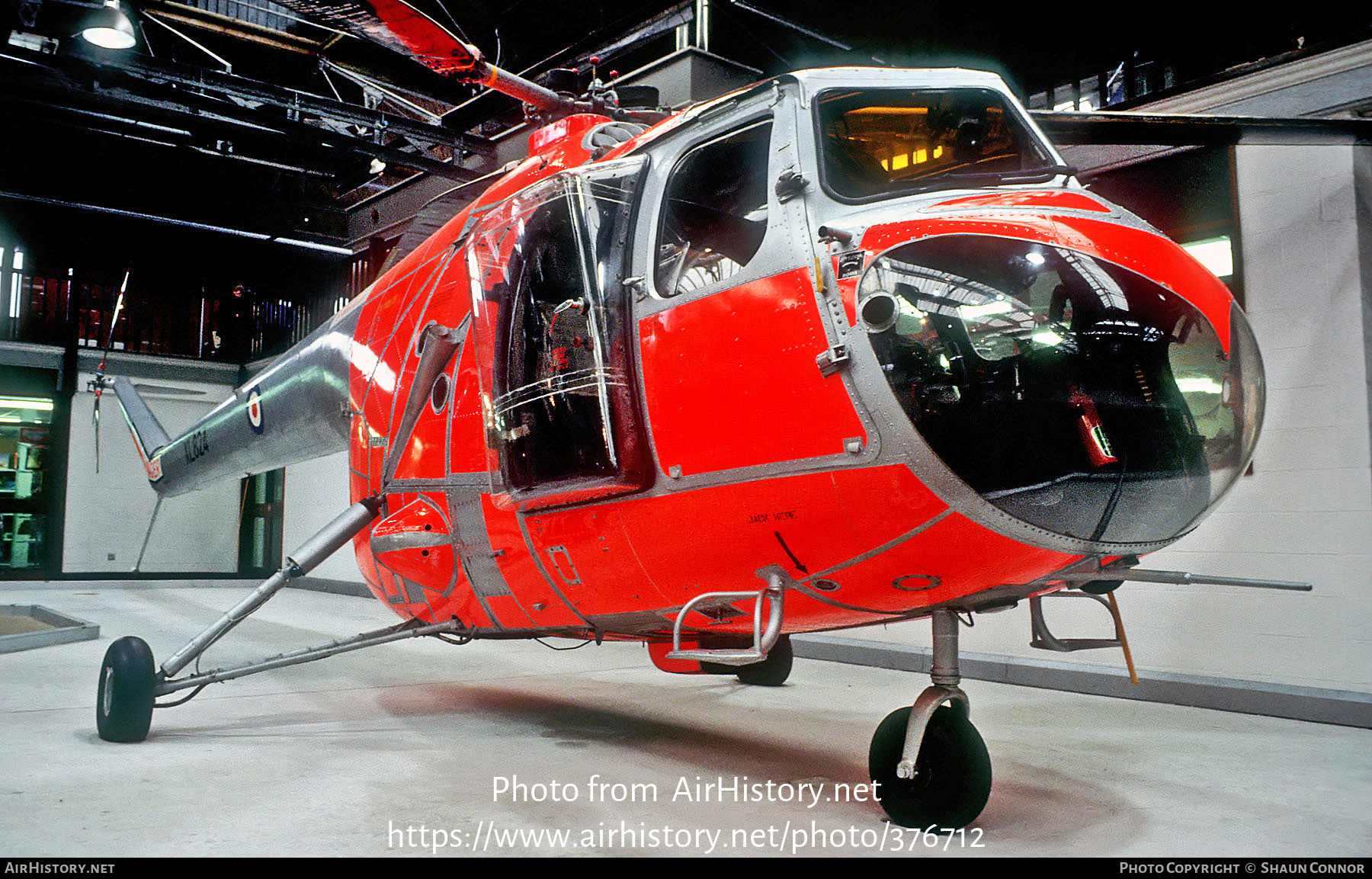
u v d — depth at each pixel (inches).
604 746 132.6
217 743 131.9
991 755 129.7
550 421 108.6
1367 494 158.2
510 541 121.5
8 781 108.5
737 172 112.3
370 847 86.4
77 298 486.6
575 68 302.7
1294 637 164.4
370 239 422.0
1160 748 135.3
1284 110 172.9
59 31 280.2
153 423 268.1
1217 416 85.2
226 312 533.6
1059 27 213.9
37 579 478.3
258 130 316.2
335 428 174.6
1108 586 99.3
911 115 105.7
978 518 80.2
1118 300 82.7
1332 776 119.1
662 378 97.7
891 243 84.0
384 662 226.1
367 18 125.6
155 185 420.2
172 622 311.0
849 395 82.4
